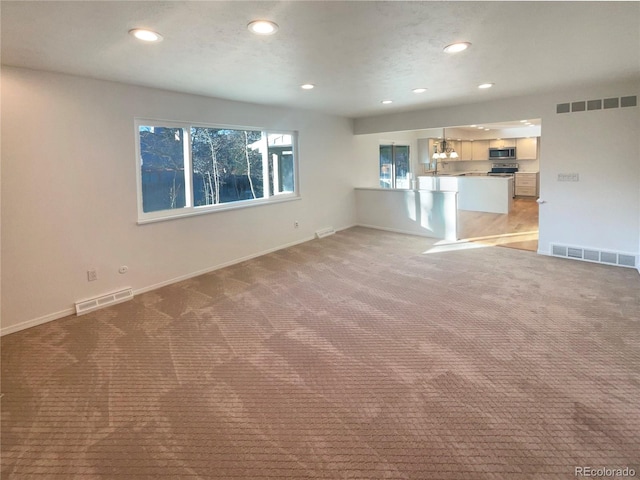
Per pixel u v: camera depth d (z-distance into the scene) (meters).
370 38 2.78
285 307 3.74
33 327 3.41
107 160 3.90
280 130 6.07
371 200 7.84
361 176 8.38
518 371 2.50
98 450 1.92
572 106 4.93
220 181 5.30
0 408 2.26
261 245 5.86
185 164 4.79
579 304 3.58
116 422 2.12
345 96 5.11
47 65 3.23
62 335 3.23
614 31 2.74
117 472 1.77
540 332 3.03
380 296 3.96
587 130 4.87
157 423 2.11
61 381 2.54
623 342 2.83
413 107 6.18
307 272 4.89
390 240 6.71
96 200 3.84
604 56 3.37
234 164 5.48
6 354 2.91
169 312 3.70
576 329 3.06
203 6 2.17
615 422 2.00
